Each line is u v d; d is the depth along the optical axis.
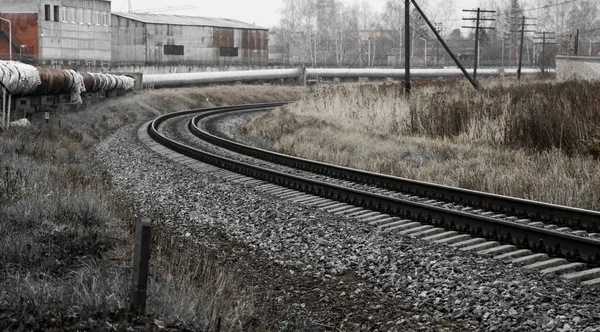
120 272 8.38
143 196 16.45
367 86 43.38
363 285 9.20
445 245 10.55
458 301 8.23
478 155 20.02
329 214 13.34
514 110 23.86
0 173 14.27
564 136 19.81
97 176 18.31
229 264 10.08
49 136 24.67
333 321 7.90
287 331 7.26
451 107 26.50
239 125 40.72
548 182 15.23
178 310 6.97
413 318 7.89
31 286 7.21
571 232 11.39
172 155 24.53
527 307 7.77
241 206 14.68
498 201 13.53
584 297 8.02
